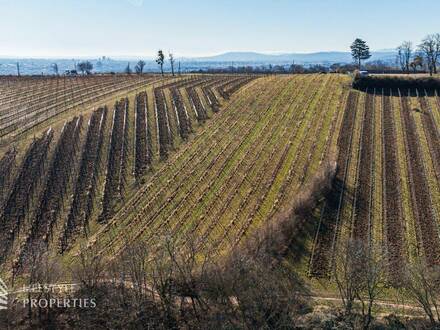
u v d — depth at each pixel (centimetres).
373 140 8825
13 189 7231
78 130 9606
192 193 7175
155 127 9894
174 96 12262
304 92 11875
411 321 4597
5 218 6562
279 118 10150
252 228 6094
